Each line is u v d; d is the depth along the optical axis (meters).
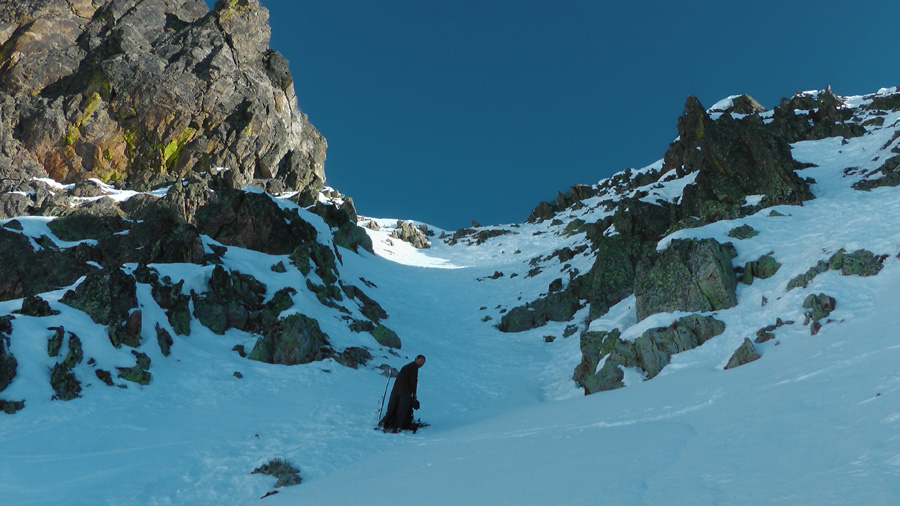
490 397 20.19
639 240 32.12
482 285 43.75
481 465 7.89
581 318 30.91
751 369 12.81
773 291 17.70
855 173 32.72
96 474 10.23
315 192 61.62
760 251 20.38
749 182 32.56
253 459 11.06
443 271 51.28
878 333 11.61
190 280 23.03
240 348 21.31
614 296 29.69
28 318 16.88
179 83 60.69
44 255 31.50
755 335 15.74
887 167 30.25
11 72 59.84
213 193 37.09
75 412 14.27
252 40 68.81
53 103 58.62
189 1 73.44
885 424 5.51
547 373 23.70
